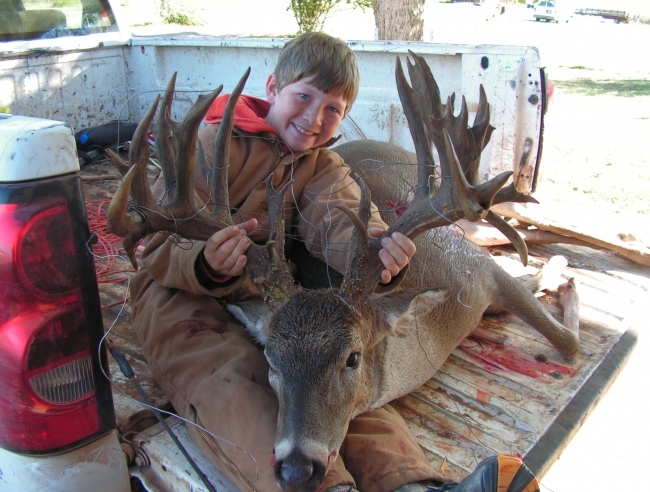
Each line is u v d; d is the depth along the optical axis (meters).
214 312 1.03
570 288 1.55
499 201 0.81
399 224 0.91
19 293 0.67
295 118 1.09
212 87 2.16
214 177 0.95
